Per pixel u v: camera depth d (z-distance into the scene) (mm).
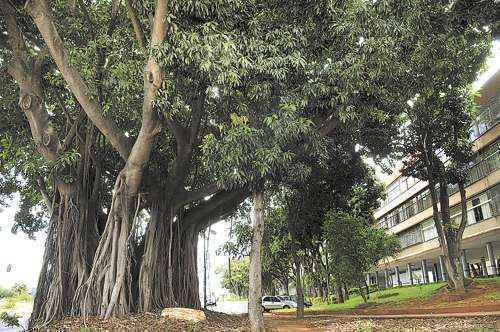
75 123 13523
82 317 11242
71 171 13133
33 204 19234
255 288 10375
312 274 34125
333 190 21047
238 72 9430
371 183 27000
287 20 10734
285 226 23438
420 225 38031
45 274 12523
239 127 9609
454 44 11625
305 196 20875
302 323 15961
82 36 13031
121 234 12148
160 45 9500
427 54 10891
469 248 32094
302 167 10953
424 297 20281
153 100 10266
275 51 9852
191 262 15008
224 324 12734
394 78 10891
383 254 23125
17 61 12234
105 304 11453
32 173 13109
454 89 18281
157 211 13820
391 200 46219
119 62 11719
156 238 13484
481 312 14438
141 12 11227
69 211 12945
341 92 10266
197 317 12008
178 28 9422
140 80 11516
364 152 19984
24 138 14484
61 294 11961
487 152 25609
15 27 12273
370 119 13242
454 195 30312
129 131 14562
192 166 15508
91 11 13305
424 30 10828
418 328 11445
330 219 21500
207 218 15781
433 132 19281
